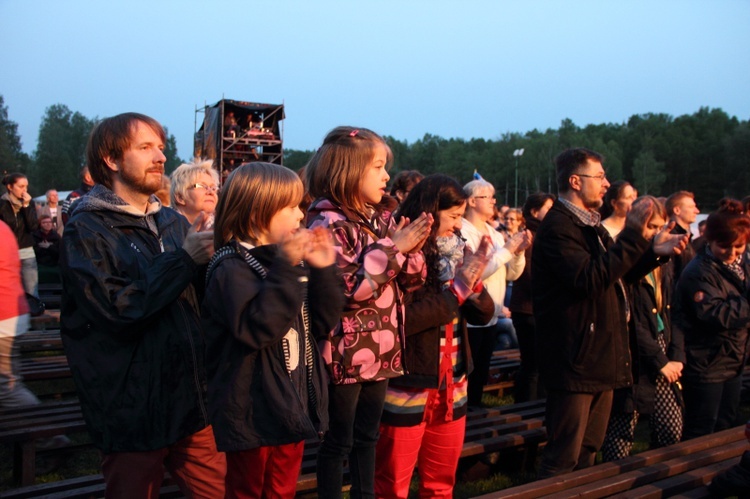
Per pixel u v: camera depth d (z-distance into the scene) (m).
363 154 2.49
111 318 2.02
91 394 2.10
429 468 2.95
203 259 2.14
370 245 2.39
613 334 3.25
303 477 3.34
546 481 3.00
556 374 3.26
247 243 2.13
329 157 2.52
